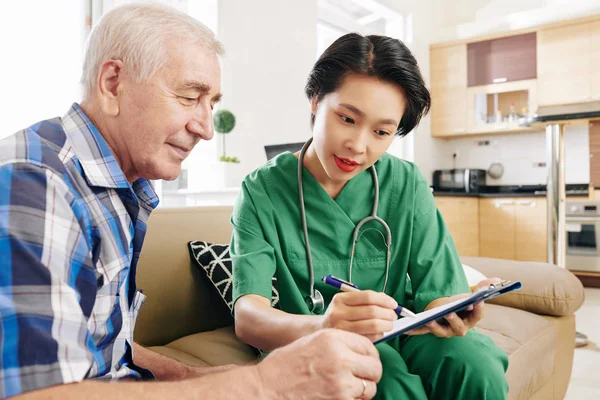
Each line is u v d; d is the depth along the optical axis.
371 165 1.00
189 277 1.31
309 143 1.04
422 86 0.88
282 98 3.44
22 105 2.18
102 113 0.65
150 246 1.24
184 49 0.63
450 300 0.88
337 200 1.03
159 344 1.23
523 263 1.85
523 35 4.77
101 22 0.65
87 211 0.60
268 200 1.03
